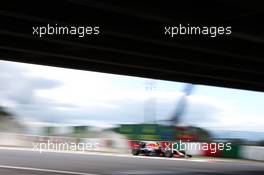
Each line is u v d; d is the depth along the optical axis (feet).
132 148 155.84
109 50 56.29
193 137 163.12
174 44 51.42
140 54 58.13
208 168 99.81
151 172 81.20
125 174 75.56
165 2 42.16
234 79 78.13
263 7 40.01
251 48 56.75
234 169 100.78
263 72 70.33
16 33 48.91
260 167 113.91
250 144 157.89
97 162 107.34
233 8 41.57
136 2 40.96
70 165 95.04
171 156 148.25
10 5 42.06
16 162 100.89
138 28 48.67
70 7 45.19
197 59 62.39
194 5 42.29
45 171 77.20
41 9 43.78
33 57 66.74
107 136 187.73
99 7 40.27
